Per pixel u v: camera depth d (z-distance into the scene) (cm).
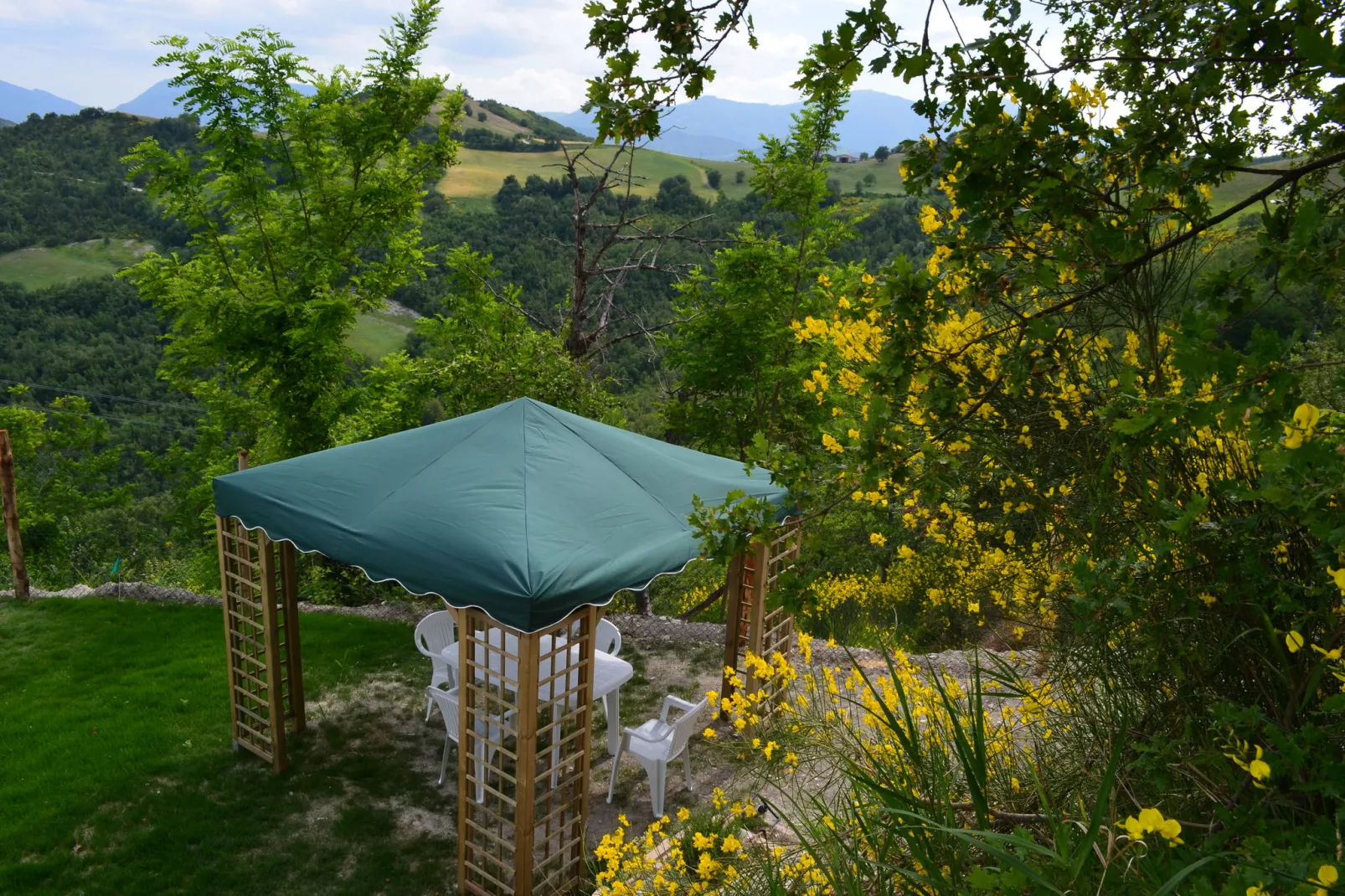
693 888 300
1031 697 274
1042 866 169
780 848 302
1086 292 212
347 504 617
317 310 1375
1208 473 239
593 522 592
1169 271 242
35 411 2417
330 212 1508
